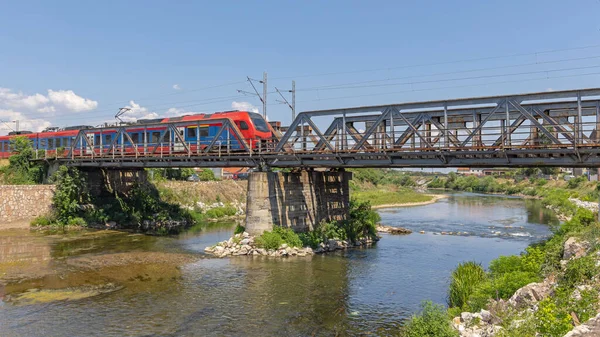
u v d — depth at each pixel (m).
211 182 63.84
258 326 17.55
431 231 46.72
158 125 39.19
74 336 16.34
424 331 14.35
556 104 23.47
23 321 17.73
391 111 26.97
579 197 79.06
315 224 36.31
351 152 28.30
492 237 42.19
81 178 46.53
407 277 25.39
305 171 36.03
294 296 21.52
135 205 49.44
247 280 24.34
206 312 19.06
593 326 10.38
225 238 39.44
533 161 23.78
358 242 37.06
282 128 43.00
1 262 28.27
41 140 52.78
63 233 40.69
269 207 32.47
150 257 30.23
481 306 16.59
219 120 37.44
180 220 51.00
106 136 47.12
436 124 26.89
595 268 15.92
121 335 16.44
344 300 21.00
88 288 22.47
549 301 14.23
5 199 43.41
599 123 21.27
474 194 128.75
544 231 46.69
